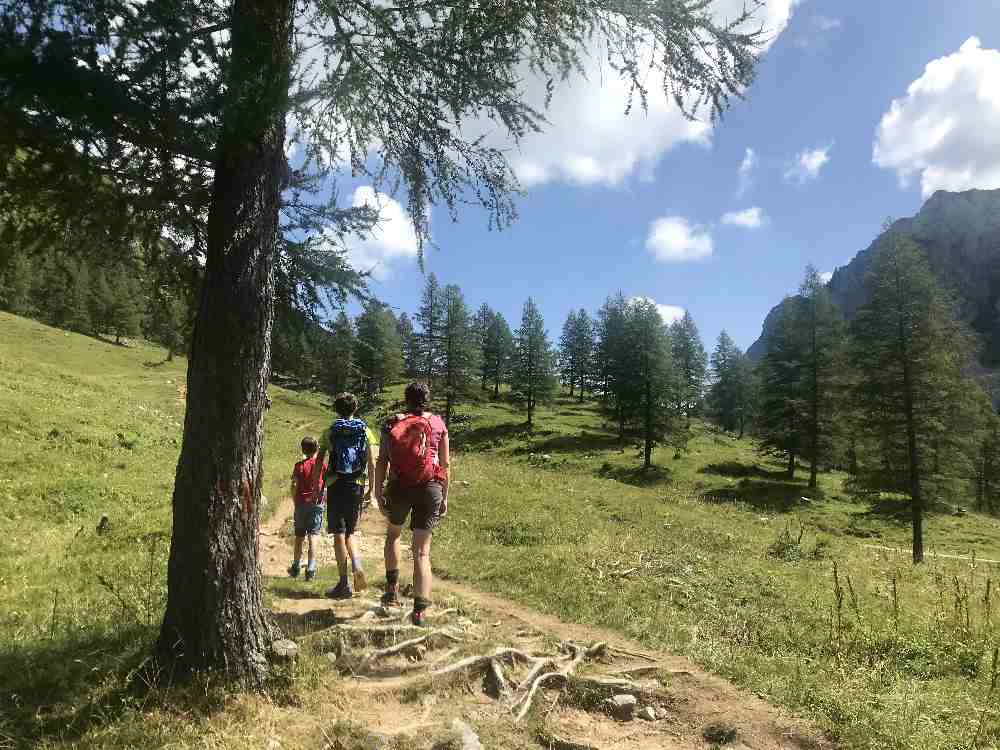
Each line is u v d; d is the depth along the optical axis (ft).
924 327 92.22
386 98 15.16
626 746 13.44
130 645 15.25
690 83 14.99
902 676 18.60
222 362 12.85
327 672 13.92
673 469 163.22
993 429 185.57
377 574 27.91
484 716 13.39
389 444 18.04
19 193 11.72
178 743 10.66
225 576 12.72
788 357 161.07
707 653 19.26
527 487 68.74
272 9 12.08
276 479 60.85
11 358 92.58
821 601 27.58
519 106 14.88
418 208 16.55
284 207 15.79
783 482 151.94
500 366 292.61
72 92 10.21
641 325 173.58
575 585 28.50
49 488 39.27
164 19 10.08
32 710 11.99
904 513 104.37
